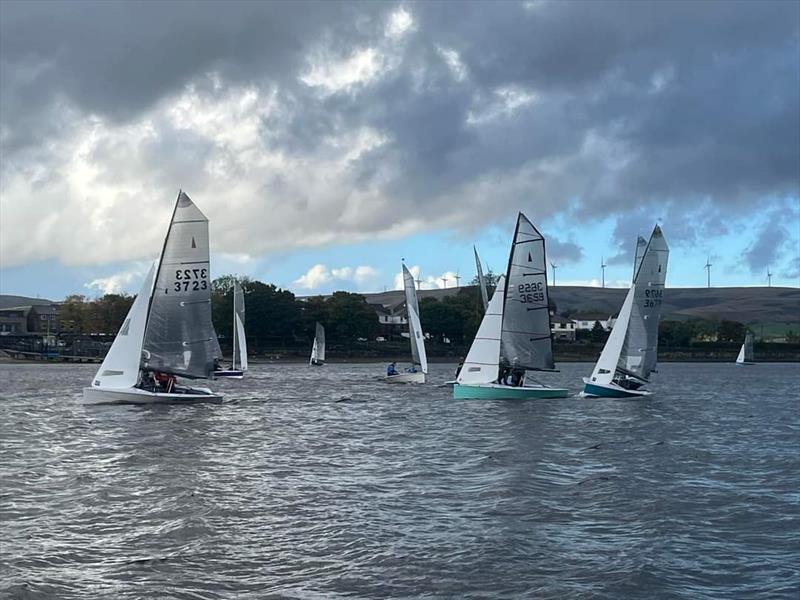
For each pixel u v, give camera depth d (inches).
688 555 636.1
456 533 691.4
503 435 1398.9
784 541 681.6
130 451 1156.5
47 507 778.2
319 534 685.3
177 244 1877.5
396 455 1154.7
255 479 941.8
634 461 1119.0
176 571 583.2
